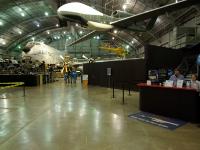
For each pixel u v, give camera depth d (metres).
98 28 9.33
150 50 6.25
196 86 3.84
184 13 12.61
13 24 20.22
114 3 16.42
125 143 2.88
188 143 2.88
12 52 26.77
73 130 3.47
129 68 9.77
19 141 2.97
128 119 4.21
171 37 15.36
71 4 8.66
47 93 8.80
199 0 6.64
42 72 15.23
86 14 8.74
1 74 12.76
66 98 7.28
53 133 3.32
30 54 14.95
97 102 6.37
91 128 3.58
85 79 13.27
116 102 6.36
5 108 5.41
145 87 4.95
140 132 3.36
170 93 4.35
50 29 27.17
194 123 3.89
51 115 4.59
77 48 36.66
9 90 10.15
